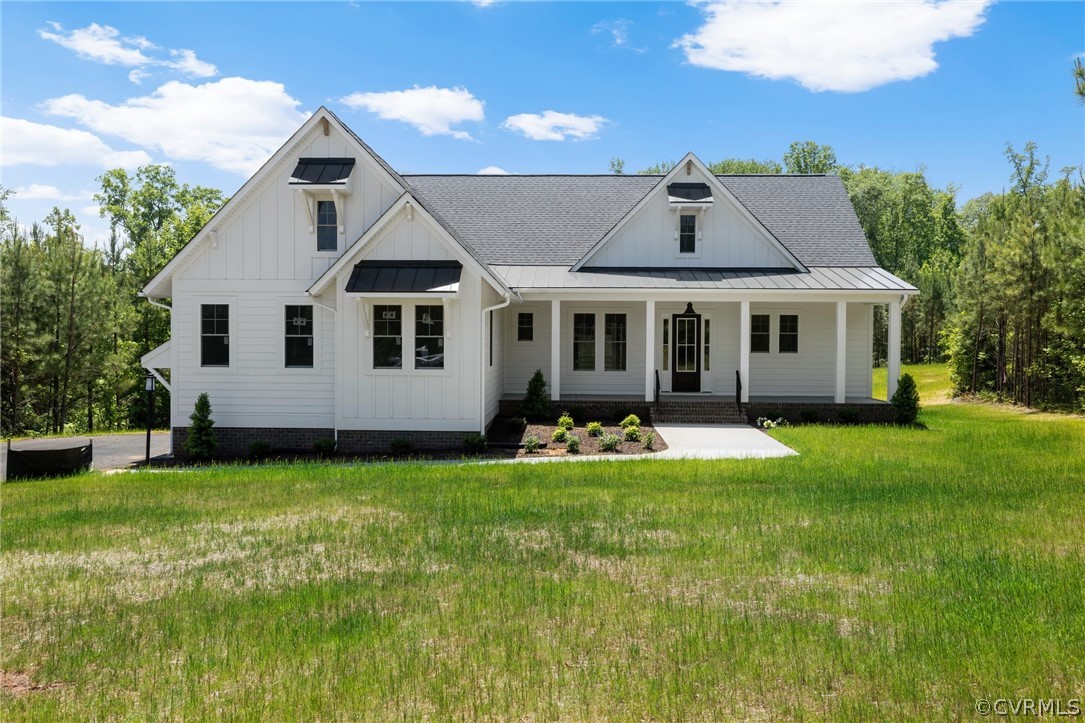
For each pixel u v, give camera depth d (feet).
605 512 38.01
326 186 61.16
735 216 81.97
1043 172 196.34
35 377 107.24
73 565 30.71
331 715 18.45
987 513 37.11
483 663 21.07
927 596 25.59
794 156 234.58
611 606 25.09
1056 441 62.03
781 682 19.85
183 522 37.73
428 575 28.53
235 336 63.98
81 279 108.06
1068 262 79.15
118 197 167.94
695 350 84.74
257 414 64.23
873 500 40.16
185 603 26.09
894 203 220.43
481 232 88.69
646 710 18.51
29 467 52.13
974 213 270.87
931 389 126.41
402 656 21.66
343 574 29.01
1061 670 20.22
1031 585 26.37
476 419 61.57
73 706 19.34
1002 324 105.29
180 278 64.18
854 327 84.33
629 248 82.58
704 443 63.72
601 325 84.64
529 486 45.21
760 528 34.55
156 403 137.49
